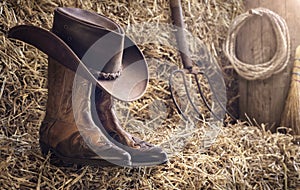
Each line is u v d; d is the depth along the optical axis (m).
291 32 2.46
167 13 2.48
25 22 2.12
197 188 1.87
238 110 2.65
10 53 2.06
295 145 2.26
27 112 2.04
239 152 2.11
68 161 1.72
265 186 2.07
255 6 2.61
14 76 2.05
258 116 2.54
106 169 1.79
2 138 1.87
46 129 1.75
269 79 2.49
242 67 2.53
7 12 2.08
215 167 1.97
